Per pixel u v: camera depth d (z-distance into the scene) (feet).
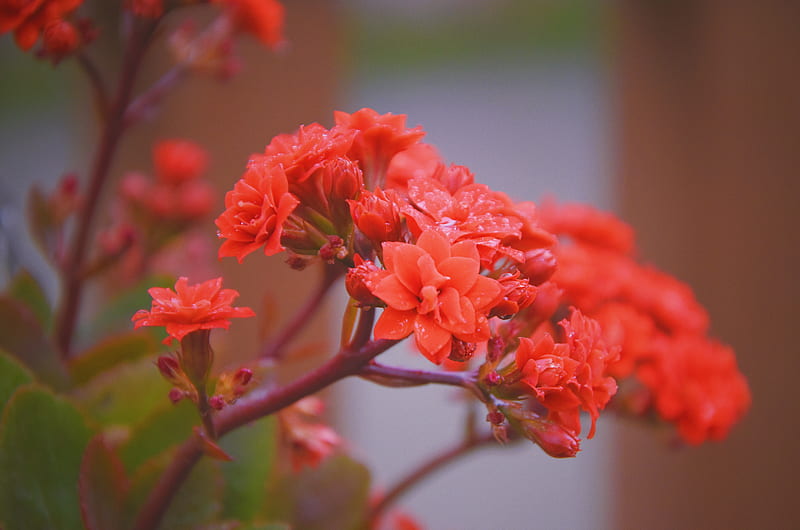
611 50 1.24
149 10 0.76
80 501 0.64
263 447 0.72
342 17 1.22
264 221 0.58
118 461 0.67
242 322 1.13
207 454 0.61
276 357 0.78
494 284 0.57
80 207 0.83
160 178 0.99
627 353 0.78
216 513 0.68
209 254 1.14
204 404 0.61
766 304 1.21
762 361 1.22
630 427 1.27
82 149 1.11
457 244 0.58
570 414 0.61
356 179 0.60
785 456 1.22
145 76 1.04
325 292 0.78
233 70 0.87
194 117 1.11
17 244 0.86
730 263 1.21
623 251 0.98
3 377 0.68
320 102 1.17
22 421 0.65
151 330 0.82
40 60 0.74
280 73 1.14
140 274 0.99
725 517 1.24
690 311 0.85
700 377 0.80
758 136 1.19
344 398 1.23
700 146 1.20
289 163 0.60
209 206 0.99
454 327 0.56
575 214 0.98
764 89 1.18
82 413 0.67
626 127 1.22
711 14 1.18
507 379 0.60
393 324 0.57
